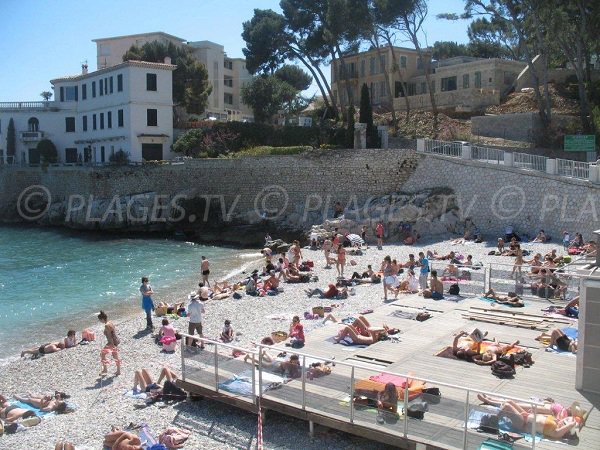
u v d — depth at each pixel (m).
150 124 62.78
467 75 66.31
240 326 22.73
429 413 11.38
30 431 14.20
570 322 18.89
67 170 63.47
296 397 13.02
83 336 22.66
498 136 52.53
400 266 30.56
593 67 60.66
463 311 20.75
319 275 32.22
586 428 11.34
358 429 12.05
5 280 35.38
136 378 16.50
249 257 42.44
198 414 14.25
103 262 41.19
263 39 69.75
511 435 10.78
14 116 73.69
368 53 74.75
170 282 34.09
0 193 69.94
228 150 59.50
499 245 34.44
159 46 73.94
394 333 17.92
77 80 71.94
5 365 20.27
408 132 58.31
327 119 66.88
